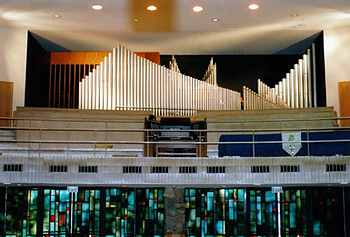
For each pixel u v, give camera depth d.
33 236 12.06
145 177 11.17
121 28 15.24
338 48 15.25
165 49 17.69
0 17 14.24
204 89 16.02
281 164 11.05
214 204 12.55
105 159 11.21
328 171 11.00
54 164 11.15
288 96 16.34
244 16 14.05
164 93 15.84
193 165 11.15
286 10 13.56
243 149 11.51
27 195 12.20
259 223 12.39
